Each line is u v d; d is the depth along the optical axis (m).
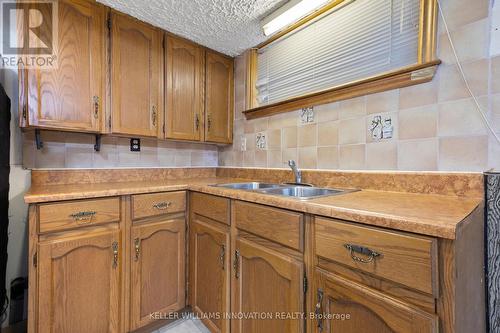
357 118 1.39
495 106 0.96
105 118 1.55
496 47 0.96
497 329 0.90
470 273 0.74
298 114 1.71
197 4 1.48
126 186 1.53
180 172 2.18
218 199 1.40
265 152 1.95
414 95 1.17
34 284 1.14
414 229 0.65
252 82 2.08
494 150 0.97
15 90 1.43
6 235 1.36
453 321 0.60
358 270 0.78
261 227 1.12
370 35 1.39
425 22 1.12
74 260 1.24
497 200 0.92
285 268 1.00
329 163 1.52
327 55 1.60
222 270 1.35
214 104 2.11
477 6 1.00
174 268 1.61
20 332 1.45
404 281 0.67
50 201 1.17
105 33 1.53
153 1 1.46
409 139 1.19
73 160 1.68
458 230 0.61
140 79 1.69
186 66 1.92
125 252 1.41
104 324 1.33
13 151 1.44
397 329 0.69
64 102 1.40
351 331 0.80
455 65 1.05
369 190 1.31
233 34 1.83
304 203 0.93
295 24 1.72
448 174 1.07
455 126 1.06
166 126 1.82
